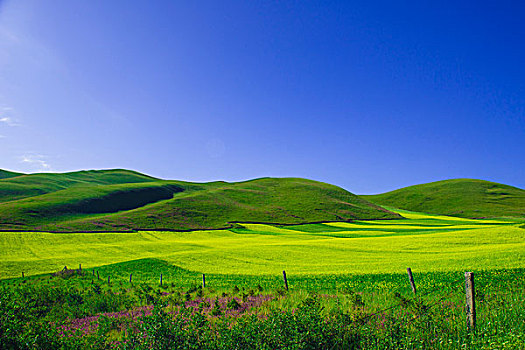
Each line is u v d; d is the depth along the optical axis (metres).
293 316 8.89
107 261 60.44
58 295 22.30
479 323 9.52
